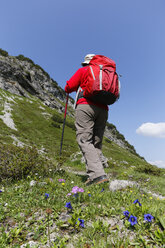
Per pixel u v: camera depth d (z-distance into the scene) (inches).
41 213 84.0
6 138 628.7
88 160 129.1
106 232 65.2
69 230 69.4
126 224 70.0
